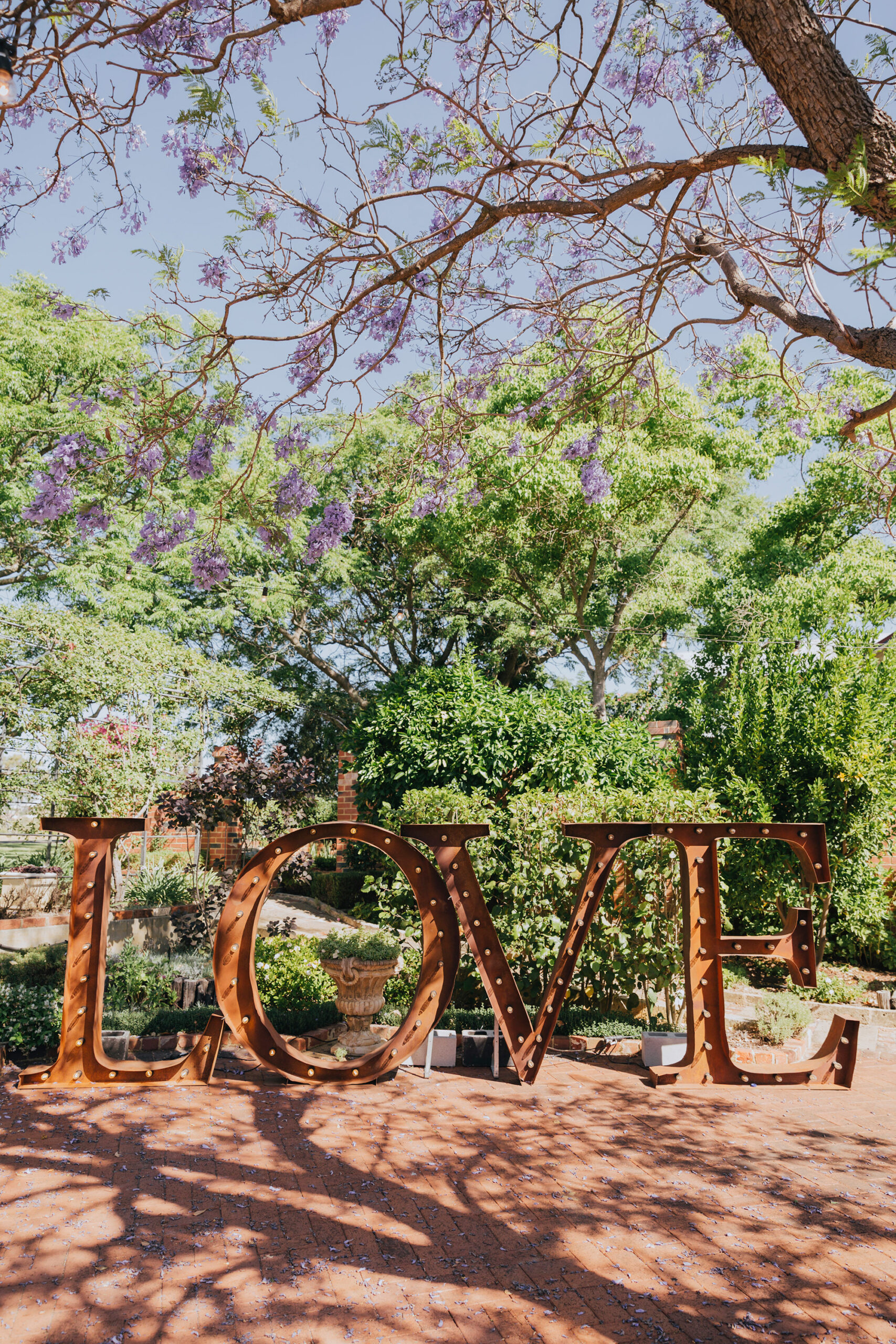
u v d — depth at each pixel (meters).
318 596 16.28
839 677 9.29
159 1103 5.20
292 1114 5.07
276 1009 6.89
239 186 4.08
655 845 6.57
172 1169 4.21
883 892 9.93
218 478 12.86
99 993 5.61
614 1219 3.80
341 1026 6.59
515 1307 3.09
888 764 8.76
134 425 4.51
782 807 9.52
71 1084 5.52
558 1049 6.52
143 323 4.33
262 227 4.20
